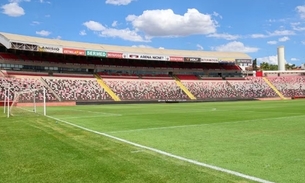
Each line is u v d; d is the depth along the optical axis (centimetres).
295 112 2947
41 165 825
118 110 3575
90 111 3391
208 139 1283
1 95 5091
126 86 7188
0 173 751
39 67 6575
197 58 8075
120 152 990
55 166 812
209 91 7925
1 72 5916
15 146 1112
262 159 888
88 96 6328
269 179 686
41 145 1129
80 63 7169
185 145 1135
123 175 717
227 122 2017
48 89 5975
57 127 1741
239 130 1584
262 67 13950
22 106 4812
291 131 1525
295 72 9456
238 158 904
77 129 1645
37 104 5231
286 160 873
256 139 1271
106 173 737
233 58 8606
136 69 7956
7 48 5734
